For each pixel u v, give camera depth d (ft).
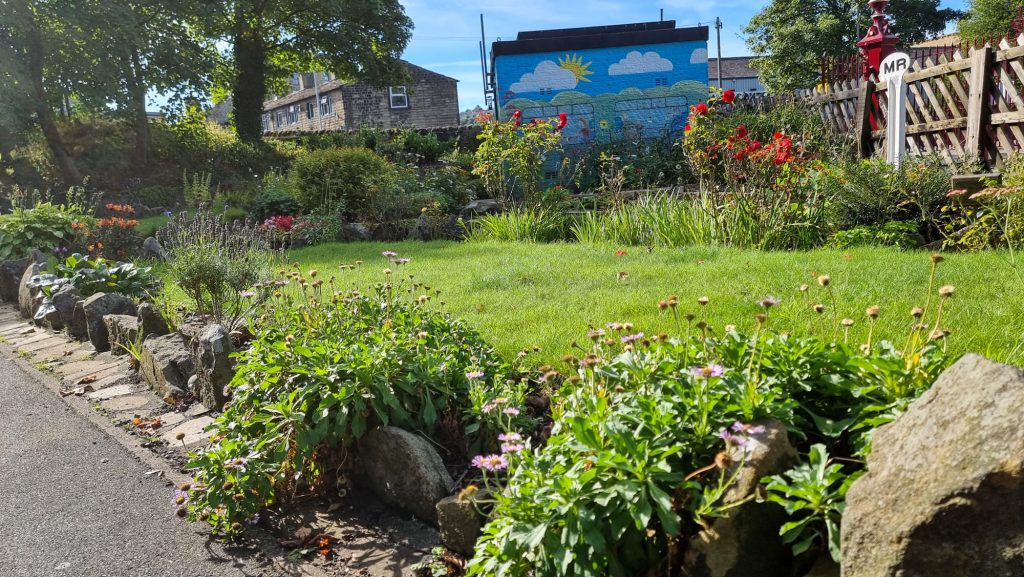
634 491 6.64
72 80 67.26
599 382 9.23
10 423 15.90
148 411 15.97
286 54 96.89
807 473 6.44
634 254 24.98
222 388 14.85
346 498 11.05
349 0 87.56
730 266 20.21
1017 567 4.88
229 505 10.38
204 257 19.44
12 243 38.60
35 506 11.77
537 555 7.11
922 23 121.80
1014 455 4.90
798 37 115.55
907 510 5.32
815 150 34.91
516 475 7.81
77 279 24.99
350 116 144.97
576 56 53.62
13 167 69.15
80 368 19.89
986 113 26.58
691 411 7.32
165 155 78.64
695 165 27.43
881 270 17.54
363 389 10.87
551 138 36.81
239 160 81.05
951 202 21.83
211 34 85.46
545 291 19.53
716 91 38.60
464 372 11.74
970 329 12.12
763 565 6.61
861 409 7.54
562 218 34.63
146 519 11.09
